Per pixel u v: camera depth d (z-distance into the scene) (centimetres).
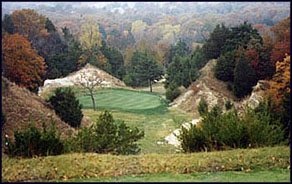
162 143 2686
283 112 1560
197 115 4388
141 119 4138
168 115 4447
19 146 1262
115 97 5425
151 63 6606
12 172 1071
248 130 1335
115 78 6625
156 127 3634
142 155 1246
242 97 4728
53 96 3012
